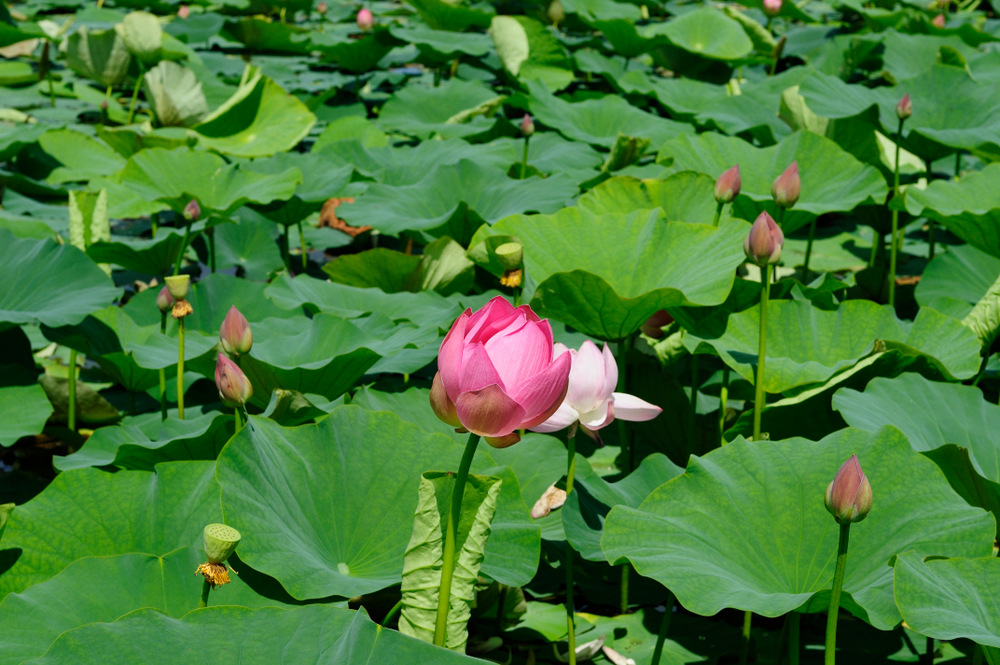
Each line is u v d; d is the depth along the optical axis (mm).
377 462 2229
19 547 2021
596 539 2098
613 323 2936
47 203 5711
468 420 1467
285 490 2100
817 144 4500
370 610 2312
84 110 7758
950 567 1797
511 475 2195
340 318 3088
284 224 4848
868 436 2176
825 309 3383
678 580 1842
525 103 6906
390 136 6922
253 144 6625
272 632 1597
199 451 2508
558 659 2291
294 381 2891
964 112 5398
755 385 2777
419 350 3107
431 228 4137
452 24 9586
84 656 1509
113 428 2771
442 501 1754
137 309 3713
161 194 4676
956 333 3045
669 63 8977
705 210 3887
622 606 2488
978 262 4156
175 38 8766
